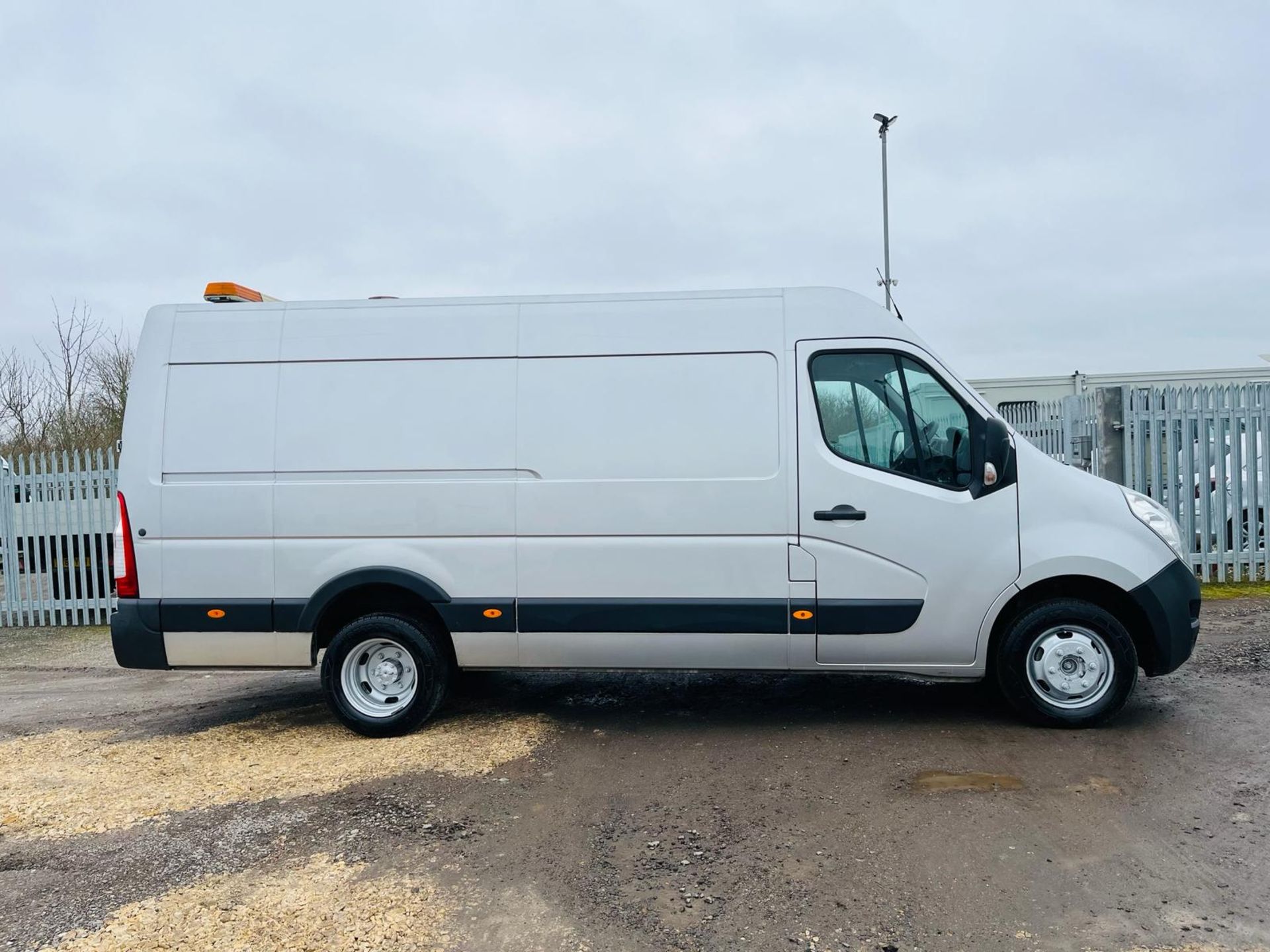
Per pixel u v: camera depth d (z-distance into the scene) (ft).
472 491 16.84
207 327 17.62
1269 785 13.53
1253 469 29.94
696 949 9.73
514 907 10.71
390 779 15.07
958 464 16.30
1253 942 9.51
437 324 17.25
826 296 16.79
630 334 16.85
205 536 17.22
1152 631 15.87
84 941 10.20
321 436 17.17
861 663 16.52
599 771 15.19
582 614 16.65
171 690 23.52
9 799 14.90
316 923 10.45
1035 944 9.61
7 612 34.91
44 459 34.99
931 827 12.48
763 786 14.25
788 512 16.28
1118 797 13.23
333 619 17.99
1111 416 30.55
